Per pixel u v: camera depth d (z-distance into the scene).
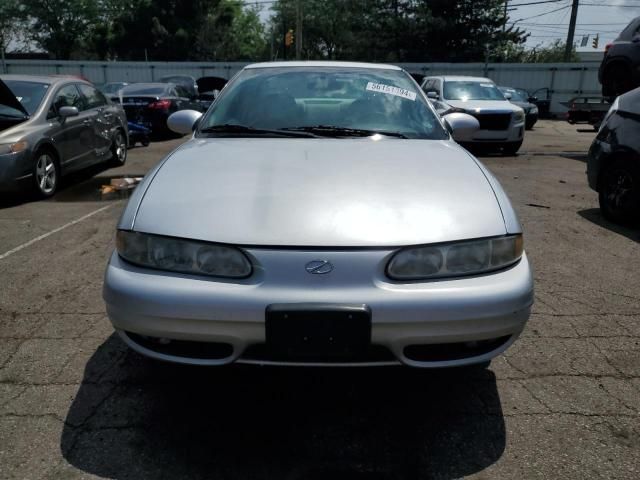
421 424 2.44
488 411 2.54
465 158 2.87
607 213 5.79
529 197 6.95
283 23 47.62
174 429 2.38
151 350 2.30
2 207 6.26
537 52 50.88
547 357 3.02
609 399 2.64
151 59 48.16
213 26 48.16
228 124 3.30
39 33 52.97
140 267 2.27
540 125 21.72
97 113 8.23
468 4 37.69
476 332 2.19
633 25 9.81
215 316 2.13
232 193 2.41
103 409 2.51
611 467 2.18
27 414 2.47
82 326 3.30
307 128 3.24
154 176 2.62
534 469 2.17
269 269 2.14
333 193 2.39
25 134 6.39
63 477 2.09
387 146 2.98
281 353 2.14
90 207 6.27
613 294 3.88
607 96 10.28
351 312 2.09
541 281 4.10
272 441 2.31
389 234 2.19
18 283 3.96
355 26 42.12
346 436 2.35
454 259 2.21
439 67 29.62
